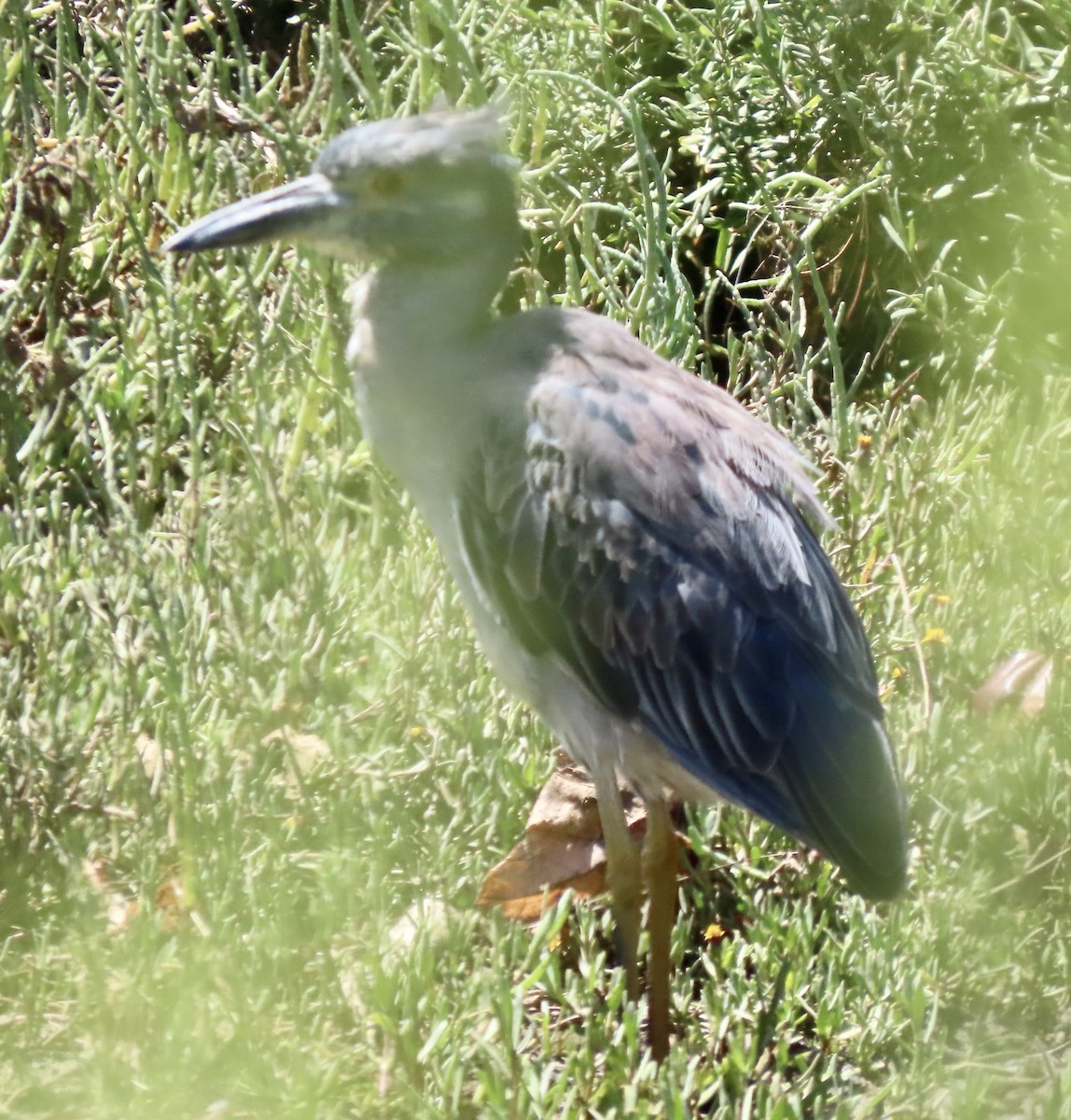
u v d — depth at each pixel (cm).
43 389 959
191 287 1032
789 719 700
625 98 1123
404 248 733
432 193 724
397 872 754
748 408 1044
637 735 741
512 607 740
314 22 1305
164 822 735
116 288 1048
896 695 875
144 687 800
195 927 707
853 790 697
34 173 1028
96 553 858
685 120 1204
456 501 741
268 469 890
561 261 1168
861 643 747
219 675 809
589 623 721
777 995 697
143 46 1149
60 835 738
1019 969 739
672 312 1023
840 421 1013
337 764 768
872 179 1116
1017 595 943
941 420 1055
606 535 709
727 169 1189
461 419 731
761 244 1178
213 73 1114
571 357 730
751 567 709
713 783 717
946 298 1156
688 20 1238
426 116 736
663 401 727
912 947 726
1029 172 1117
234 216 740
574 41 1216
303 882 750
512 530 726
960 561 959
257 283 1033
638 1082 647
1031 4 1165
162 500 966
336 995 684
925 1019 718
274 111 1097
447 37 1048
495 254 741
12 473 949
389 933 708
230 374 1027
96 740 776
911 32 1161
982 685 887
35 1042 673
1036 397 1118
